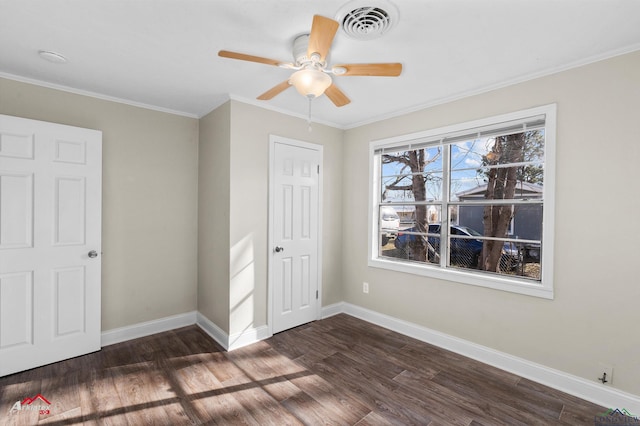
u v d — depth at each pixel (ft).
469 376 7.95
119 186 9.77
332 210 12.41
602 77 6.82
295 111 10.81
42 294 8.13
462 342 9.12
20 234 7.82
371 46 6.48
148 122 10.32
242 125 9.66
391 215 11.42
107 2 5.17
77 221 8.64
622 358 6.61
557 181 7.45
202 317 11.03
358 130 12.17
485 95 8.68
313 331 10.82
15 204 7.74
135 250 10.11
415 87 8.67
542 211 7.99
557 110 7.43
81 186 8.71
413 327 10.32
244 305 9.73
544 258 7.65
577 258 7.18
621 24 5.67
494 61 7.14
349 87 8.68
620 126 6.62
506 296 8.30
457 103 9.27
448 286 9.52
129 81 8.40
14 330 7.76
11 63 7.38
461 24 5.71
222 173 9.80
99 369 8.12
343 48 6.57
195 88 8.88
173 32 6.08
